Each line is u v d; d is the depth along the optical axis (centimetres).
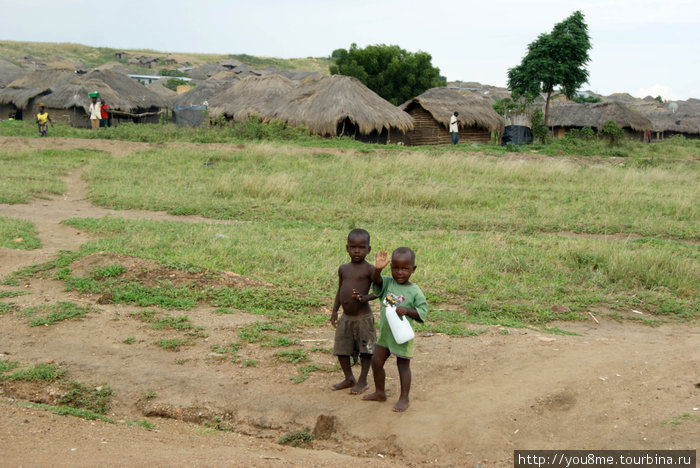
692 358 596
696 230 1309
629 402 484
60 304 725
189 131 2762
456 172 2002
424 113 3250
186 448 411
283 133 2806
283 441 452
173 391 524
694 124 4897
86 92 3516
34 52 9906
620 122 3925
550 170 2025
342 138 2814
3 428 401
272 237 1155
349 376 522
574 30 3338
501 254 1045
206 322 694
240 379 545
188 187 1691
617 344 664
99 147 2311
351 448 441
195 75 8394
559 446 422
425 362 590
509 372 560
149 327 672
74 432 417
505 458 410
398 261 474
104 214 1374
